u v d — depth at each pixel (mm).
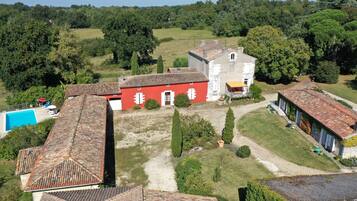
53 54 55969
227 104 52281
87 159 27234
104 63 88438
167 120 46500
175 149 35375
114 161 35406
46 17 150375
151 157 36094
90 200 20781
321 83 66000
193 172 30031
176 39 120688
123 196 21312
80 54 60688
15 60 53531
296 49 61469
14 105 51062
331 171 32844
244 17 117000
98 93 48812
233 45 99125
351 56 71938
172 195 22688
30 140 36344
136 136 41438
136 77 51812
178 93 52312
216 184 30438
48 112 48656
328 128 36625
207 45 63406
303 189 21469
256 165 33969
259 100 53844
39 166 26594
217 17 138125
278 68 61156
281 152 36875
